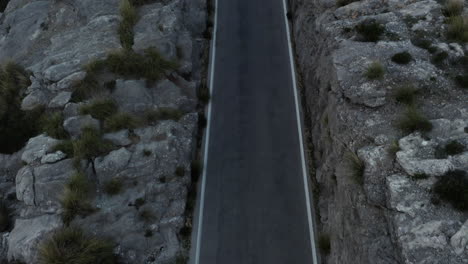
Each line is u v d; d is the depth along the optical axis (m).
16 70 24.67
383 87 17.91
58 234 17.62
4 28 29.73
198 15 30.12
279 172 22.11
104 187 19.48
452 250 12.98
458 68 18.14
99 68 23.25
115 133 20.95
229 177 22.11
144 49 24.34
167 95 23.33
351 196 16.08
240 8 32.56
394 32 20.25
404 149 15.53
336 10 22.95
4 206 20.30
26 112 22.77
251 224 20.17
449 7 20.48
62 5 28.73
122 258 18.38
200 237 19.91
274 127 24.31
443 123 16.02
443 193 13.98
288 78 27.05
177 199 20.16
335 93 19.14
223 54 29.14
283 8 32.22
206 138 24.02
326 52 21.66
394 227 14.04
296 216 20.30
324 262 18.50
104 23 26.23
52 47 25.88
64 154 20.14
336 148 18.17
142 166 20.08
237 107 25.56
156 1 28.23
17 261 18.05
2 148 21.84
